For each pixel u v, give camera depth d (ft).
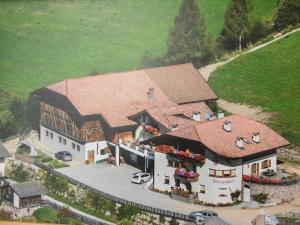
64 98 271.28
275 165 243.81
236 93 264.11
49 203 250.98
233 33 270.05
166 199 240.53
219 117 253.65
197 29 274.16
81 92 270.87
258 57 264.52
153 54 280.31
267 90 259.39
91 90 271.28
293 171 242.17
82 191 249.14
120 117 263.49
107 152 266.77
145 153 251.39
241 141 236.02
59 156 269.44
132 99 269.44
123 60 284.00
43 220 246.88
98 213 243.81
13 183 260.21
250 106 260.01
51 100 277.64
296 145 246.68
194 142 236.22
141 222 234.79
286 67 259.60
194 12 274.36
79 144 267.39
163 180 244.42
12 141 284.00
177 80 272.51
